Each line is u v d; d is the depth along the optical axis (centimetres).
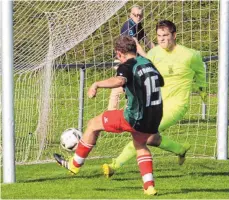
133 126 1839
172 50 2239
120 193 1930
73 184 2084
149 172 1867
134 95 1812
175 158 2567
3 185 2056
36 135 2872
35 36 2725
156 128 1856
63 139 2128
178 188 2005
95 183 2100
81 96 2973
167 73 2233
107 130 1906
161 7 3734
